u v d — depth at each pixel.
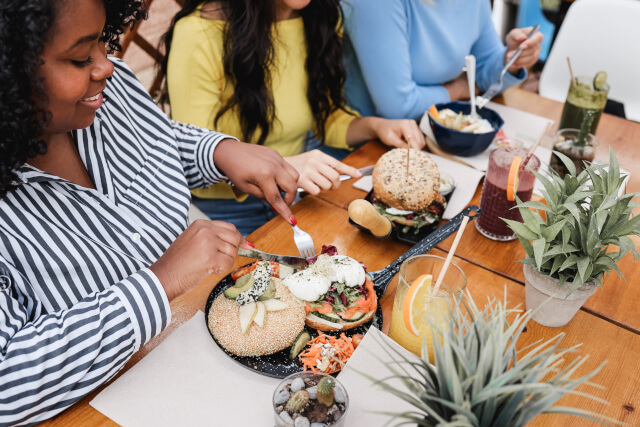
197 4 1.54
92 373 0.80
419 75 1.86
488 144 1.50
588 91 1.49
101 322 0.81
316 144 2.01
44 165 0.95
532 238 0.93
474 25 1.89
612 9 2.08
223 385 0.84
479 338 0.62
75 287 0.92
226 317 0.91
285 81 1.67
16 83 0.69
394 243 1.20
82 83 0.75
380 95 1.75
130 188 1.08
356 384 0.80
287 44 1.63
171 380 0.84
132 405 0.81
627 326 1.02
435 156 1.51
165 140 1.20
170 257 0.91
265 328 0.89
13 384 0.74
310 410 0.71
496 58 1.91
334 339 0.91
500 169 1.16
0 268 0.82
